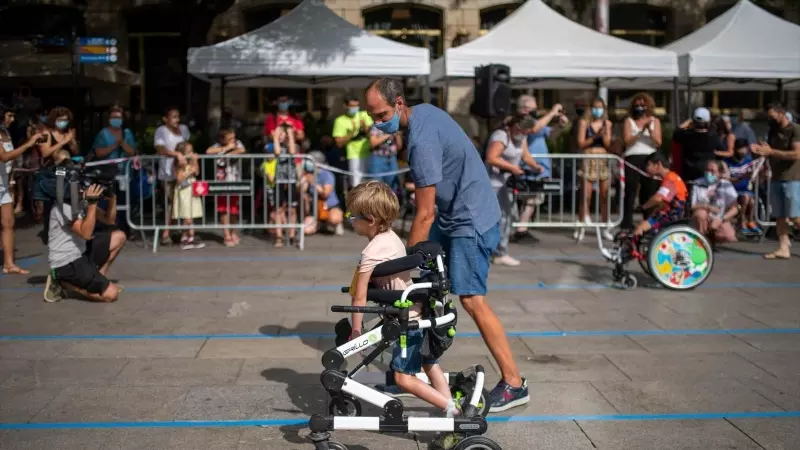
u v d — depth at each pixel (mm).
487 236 4727
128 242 11164
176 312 7188
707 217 10164
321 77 14703
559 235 12055
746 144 11680
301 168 10719
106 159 11172
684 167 10281
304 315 7125
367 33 12445
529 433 4543
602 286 8398
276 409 4871
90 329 6602
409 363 4234
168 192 10812
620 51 12562
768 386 5320
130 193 11695
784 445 4363
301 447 4324
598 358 5918
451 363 5746
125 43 19047
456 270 4742
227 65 11945
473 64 12312
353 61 12172
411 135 4539
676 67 12633
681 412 4855
